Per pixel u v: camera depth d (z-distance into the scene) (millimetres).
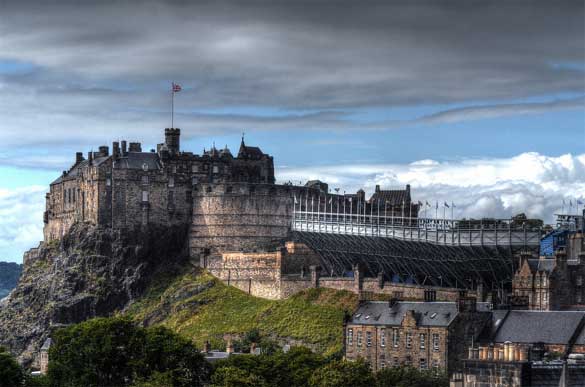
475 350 178000
